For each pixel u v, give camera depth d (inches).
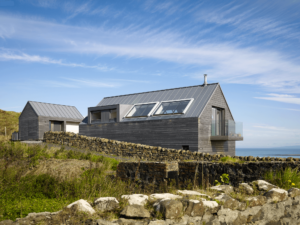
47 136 958.4
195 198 149.3
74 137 861.2
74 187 248.4
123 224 120.9
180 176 300.2
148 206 138.6
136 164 337.7
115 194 244.1
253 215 166.7
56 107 1475.1
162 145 925.2
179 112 925.2
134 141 996.6
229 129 950.4
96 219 121.0
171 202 130.3
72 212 127.5
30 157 495.2
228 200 155.3
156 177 316.5
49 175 291.7
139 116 1012.5
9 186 245.8
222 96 1026.7
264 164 238.5
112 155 740.7
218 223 148.3
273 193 178.5
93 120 1157.7
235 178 255.4
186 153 619.8
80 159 526.0
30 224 118.3
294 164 223.5
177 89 1069.1
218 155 563.8
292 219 189.0
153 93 1123.3
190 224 136.1
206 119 904.9
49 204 199.3
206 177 278.4
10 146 563.5
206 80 1017.5
